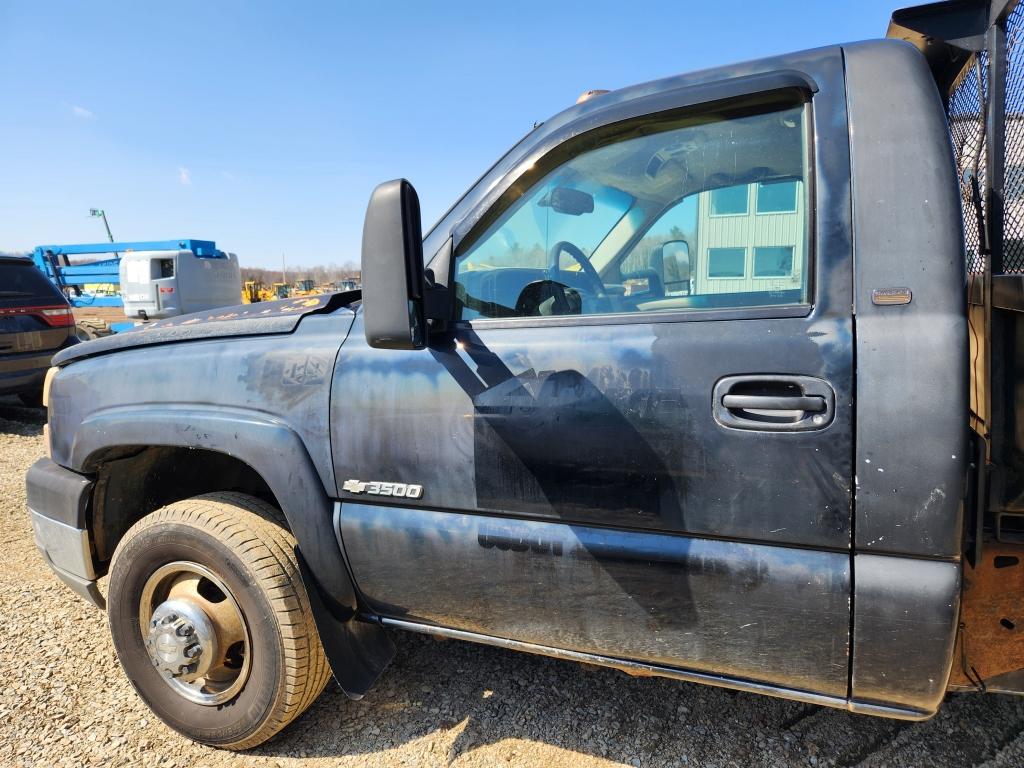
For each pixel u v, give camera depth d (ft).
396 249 4.78
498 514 5.52
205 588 6.97
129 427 6.83
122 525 7.81
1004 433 4.53
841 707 4.85
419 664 8.32
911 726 6.95
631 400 4.98
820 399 4.50
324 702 7.57
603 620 5.33
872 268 4.49
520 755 6.70
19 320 21.25
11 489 15.92
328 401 6.00
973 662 4.83
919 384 4.31
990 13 5.26
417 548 5.80
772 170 5.03
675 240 5.38
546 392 5.22
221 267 41.42
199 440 6.49
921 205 4.47
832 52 5.04
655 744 6.82
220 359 6.55
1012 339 4.49
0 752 6.77
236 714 6.56
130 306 38.75
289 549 6.44
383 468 5.82
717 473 4.78
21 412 25.88
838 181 4.68
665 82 5.50
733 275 5.08
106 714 7.42
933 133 4.58
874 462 4.40
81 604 9.98
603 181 5.71
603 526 5.20
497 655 8.52
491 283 5.82
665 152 5.46
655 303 5.40
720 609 4.91
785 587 4.68
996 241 5.13
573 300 5.71
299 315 6.45
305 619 6.33
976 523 4.52
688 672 5.27
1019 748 6.57
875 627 4.51
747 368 4.68
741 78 5.15
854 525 4.50
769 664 4.90
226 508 6.70
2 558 11.71
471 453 5.49
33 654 8.58
